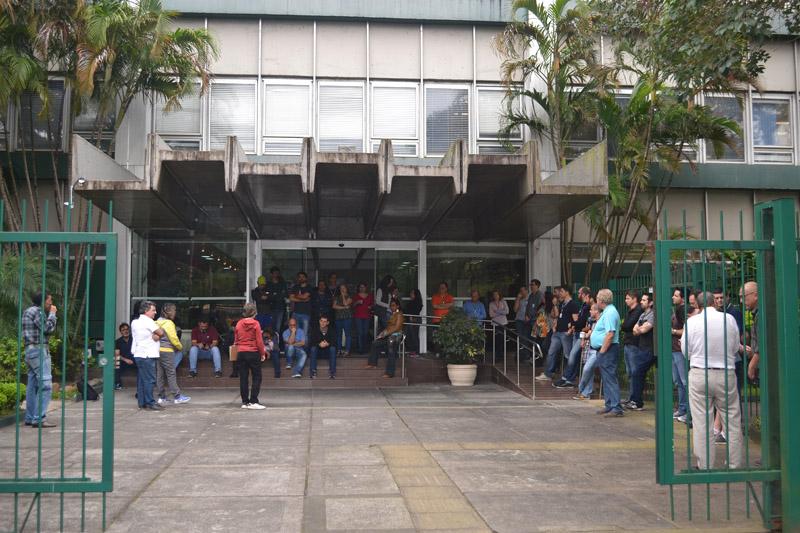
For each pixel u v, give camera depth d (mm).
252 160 17797
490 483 7297
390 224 18484
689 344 6996
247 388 12422
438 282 18938
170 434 9891
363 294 17484
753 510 6438
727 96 18875
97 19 14203
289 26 18203
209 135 17781
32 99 17125
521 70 18391
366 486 7148
